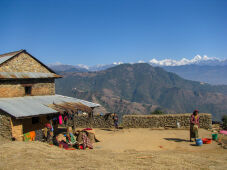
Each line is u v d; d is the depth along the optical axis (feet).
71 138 57.41
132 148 52.80
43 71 84.64
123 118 84.53
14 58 74.95
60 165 33.14
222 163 36.88
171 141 59.52
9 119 57.52
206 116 77.61
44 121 72.23
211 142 56.80
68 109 71.26
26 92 77.92
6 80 71.00
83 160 36.65
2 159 34.42
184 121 79.71
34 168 31.04
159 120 81.66
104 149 51.88
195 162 37.14
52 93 86.58
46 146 46.19
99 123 88.74
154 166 34.17
